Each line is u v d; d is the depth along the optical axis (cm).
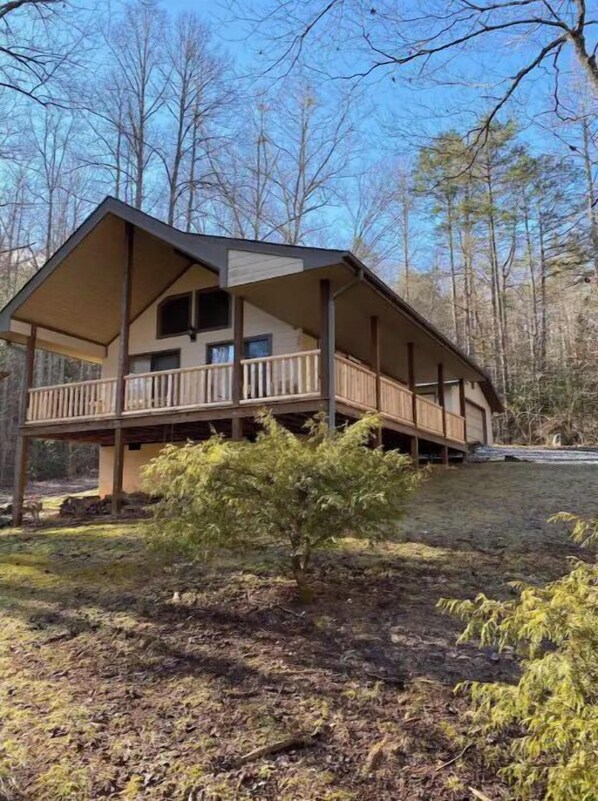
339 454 471
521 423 2770
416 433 1249
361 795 263
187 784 274
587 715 203
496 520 766
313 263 837
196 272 1274
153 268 1234
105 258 1148
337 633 427
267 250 880
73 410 1138
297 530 470
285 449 475
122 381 1071
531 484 1048
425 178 1744
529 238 2764
